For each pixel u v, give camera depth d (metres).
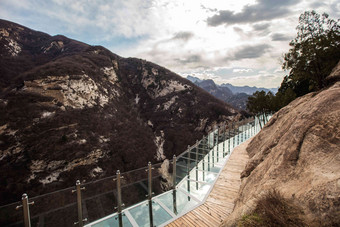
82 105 56.72
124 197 4.25
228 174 7.16
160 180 5.05
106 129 56.50
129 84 102.94
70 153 43.25
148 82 100.88
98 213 3.81
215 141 9.98
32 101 47.56
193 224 4.12
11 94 46.75
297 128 3.67
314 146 2.93
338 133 2.68
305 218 2.03
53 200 3.34
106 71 85.81
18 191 34.12
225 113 81.62
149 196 4.69
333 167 2.28
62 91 54.25
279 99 26.47
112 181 4.12
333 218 1.74
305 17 17.94
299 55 17.66
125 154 53.28
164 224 4.13
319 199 2.01
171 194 5.31
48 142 42.16
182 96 92.06
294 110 5.79
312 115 3.49
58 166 40.19
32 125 43.00
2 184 33.84
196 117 81.12
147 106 90.81
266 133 8.93
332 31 16.14
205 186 6.15
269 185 3.24
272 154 4.33
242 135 15.14
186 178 6.36
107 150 50.47
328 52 15.70
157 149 65.62
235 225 2.72
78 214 3.59
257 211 2.59
